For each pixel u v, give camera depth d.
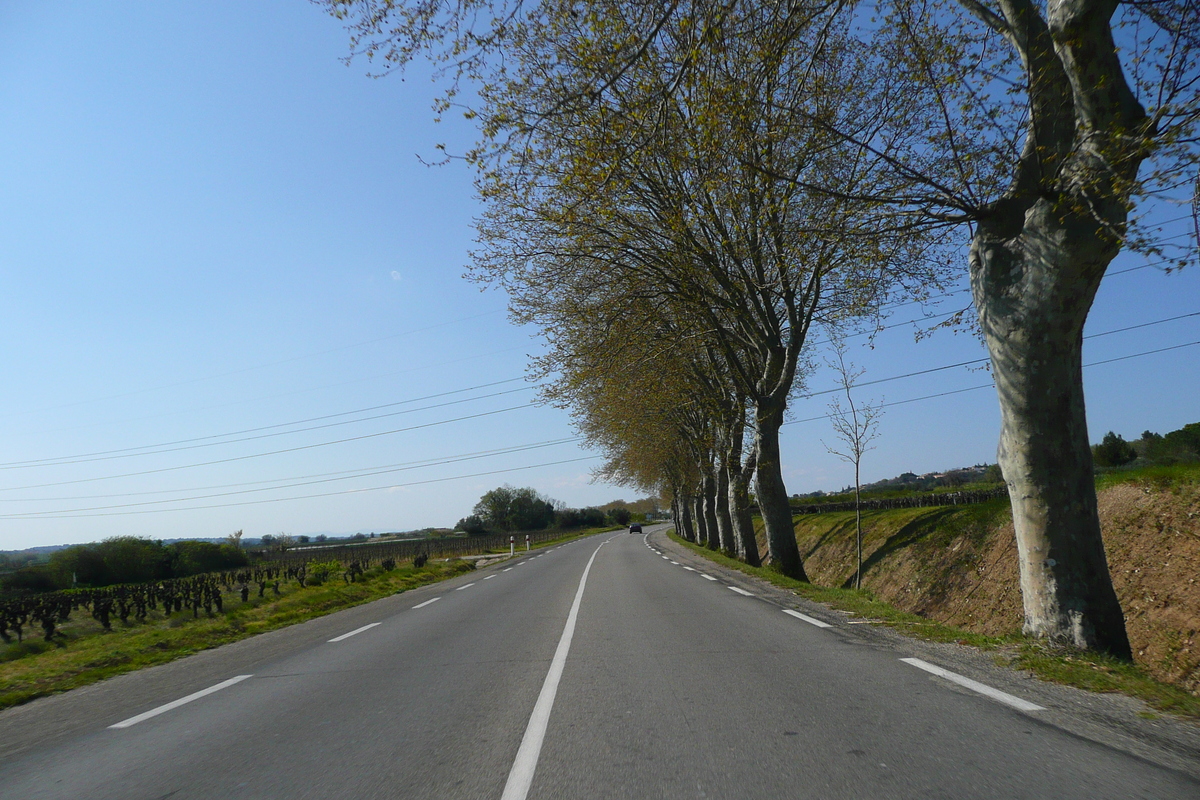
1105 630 7.16
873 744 4.36
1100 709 4.96
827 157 12.77
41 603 21.78
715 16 8.10
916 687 5.73
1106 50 6.95
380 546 62.59
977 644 7.45
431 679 7.11
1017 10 7.92
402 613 13.72
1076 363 7.58
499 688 6.53
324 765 4.55
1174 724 4.58
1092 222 6.98
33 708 7.18
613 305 19.27
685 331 20.41
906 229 9.08
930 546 21.30
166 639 11.74
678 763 4.22
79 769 4.79
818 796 3.61
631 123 9.57
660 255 17.56
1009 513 18.78
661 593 14.33
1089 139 6.98
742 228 16.55
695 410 30.36
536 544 65.31
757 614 10.52
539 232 18.14
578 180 10.99
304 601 17.56
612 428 29.56
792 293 19.16
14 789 4.45
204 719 6.03
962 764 3.95
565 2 8.99
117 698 7.30
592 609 12.26
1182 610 11.52
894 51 12.23
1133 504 14.66
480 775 4.21
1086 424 7.62
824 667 6.62
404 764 4.49
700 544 45.44
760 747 4.42
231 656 9.73
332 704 6.28
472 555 51.19
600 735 4.87
